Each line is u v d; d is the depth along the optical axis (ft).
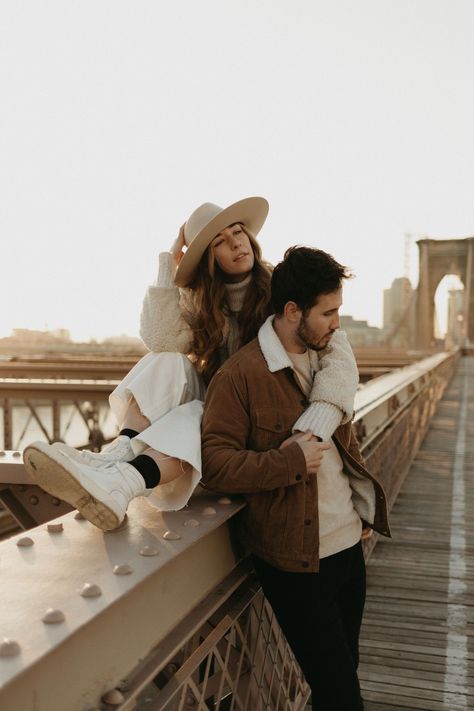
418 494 23.12
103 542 4.70
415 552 16.72
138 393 6.24
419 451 32.53
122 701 3.79
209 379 6.96
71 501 4.75
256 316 6.80
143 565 4.20
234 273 6.84
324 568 6.05
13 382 20.44
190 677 5.08
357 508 6.54
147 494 5.84
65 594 3.69
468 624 12.30
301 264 5.70
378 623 12.34
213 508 5.81
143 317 6.75
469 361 156.56
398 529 18.86
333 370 6.03
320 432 5.84
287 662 8.14
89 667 3.63
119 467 5.26
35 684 3.14
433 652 11.12
